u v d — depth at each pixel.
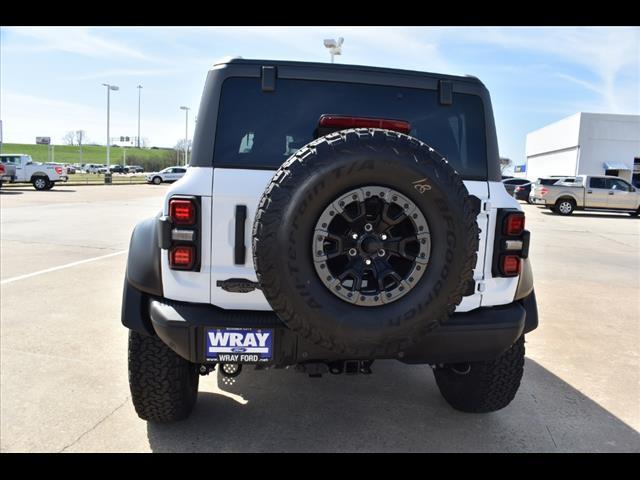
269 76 2.55
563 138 36.88
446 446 2.88
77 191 27.48
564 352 4.46
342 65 2.64
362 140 2.08
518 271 2.65
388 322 2.13
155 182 41.69
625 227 16.67
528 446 2.89
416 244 2.19
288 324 2.15
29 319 4.91
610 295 6.73
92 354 4.05
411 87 2.70
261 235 2.07
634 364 4.21
